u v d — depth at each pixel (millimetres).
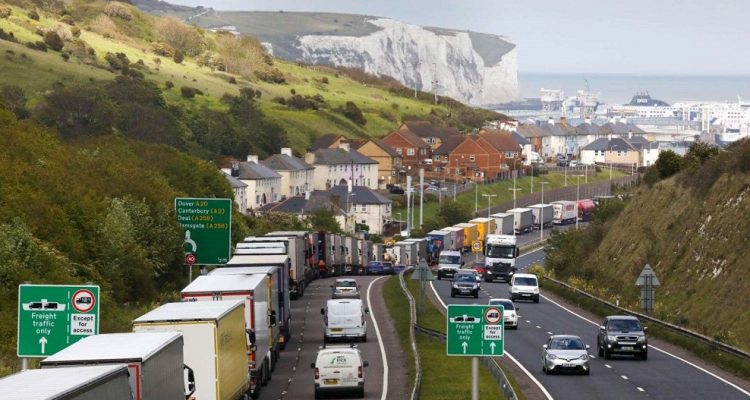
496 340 99938
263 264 172625
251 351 126312
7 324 136125
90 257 193500
